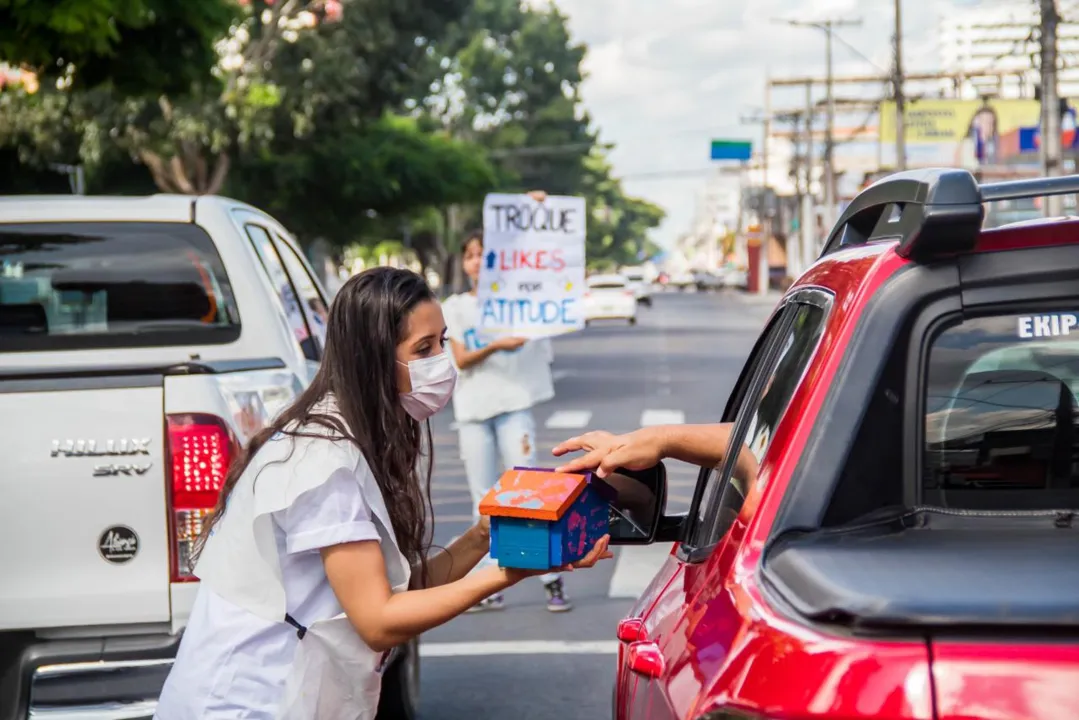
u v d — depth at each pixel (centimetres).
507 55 8675
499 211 854
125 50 1453
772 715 175
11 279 592
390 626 259
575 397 2269
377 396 271
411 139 3619
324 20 3234
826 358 227
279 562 266
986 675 168
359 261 8794
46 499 423
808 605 182
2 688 424
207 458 426
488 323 830
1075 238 228
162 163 3312
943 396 230
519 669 677
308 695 266
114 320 591
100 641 427
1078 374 229
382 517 267
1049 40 2989
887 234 262
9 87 1495
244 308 577
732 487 262
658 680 227
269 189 3425
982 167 6188
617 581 870
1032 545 198
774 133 9100
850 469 217
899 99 4319
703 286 12319
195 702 267
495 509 249
